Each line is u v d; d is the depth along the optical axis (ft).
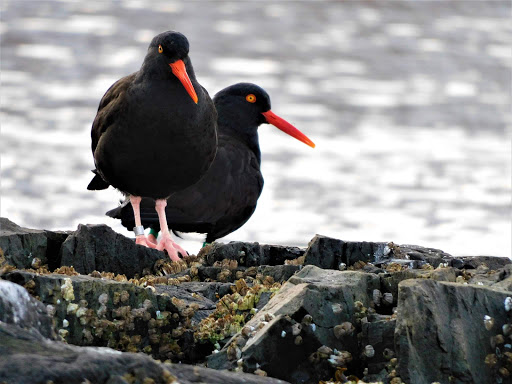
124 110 35.32
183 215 42.45
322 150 109.19
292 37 209.36
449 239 75.41
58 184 86.07
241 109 47.73
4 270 24.84
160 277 29.91
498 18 239.50
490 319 23.49
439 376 22.52
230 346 23.49
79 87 143.33
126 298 25.05
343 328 23.89
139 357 17.25
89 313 24.35
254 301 26.71
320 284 24.71
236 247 32.81
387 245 32.48
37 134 108.37
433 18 236.84
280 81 157.28
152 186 37.24
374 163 103.65
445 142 116.98
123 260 31.50
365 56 187.93
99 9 229.66
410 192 91.09
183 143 35.45
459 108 140.26
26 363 16.46
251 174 45.14
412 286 22.98
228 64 173.17
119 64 168.55
